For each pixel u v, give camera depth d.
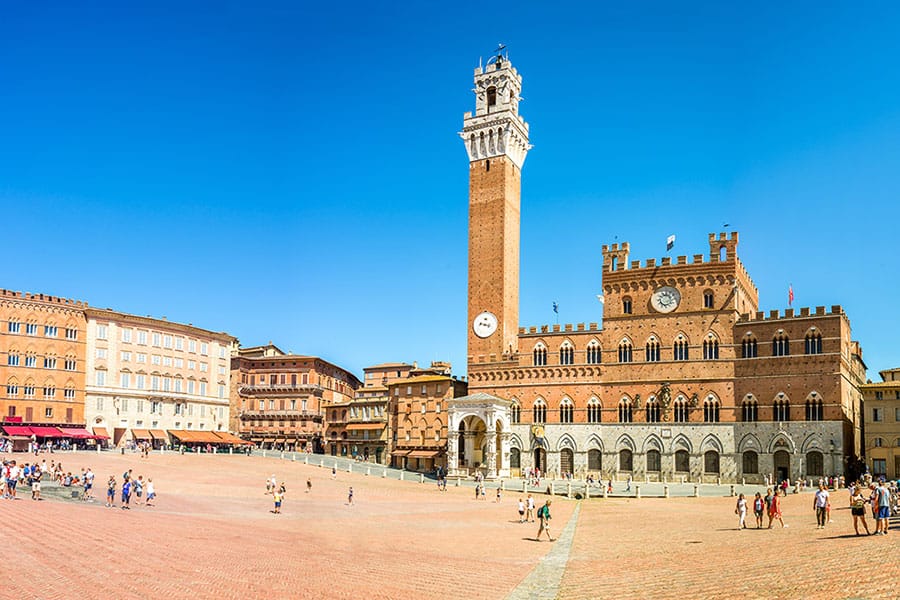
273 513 87.56
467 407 153.25
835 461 128.12
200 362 193.75
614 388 149.00
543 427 153.88
